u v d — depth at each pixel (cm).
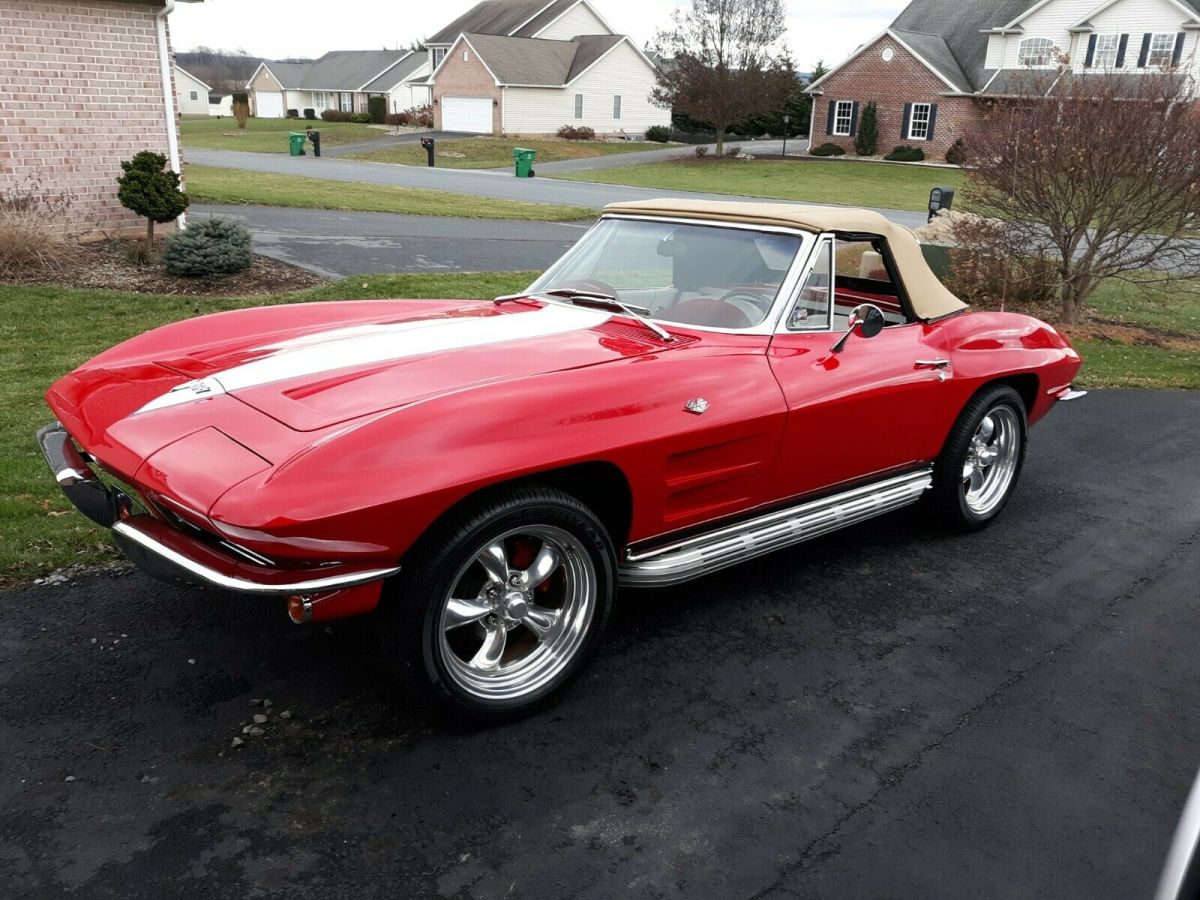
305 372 299
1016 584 414
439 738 286
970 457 455
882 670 337
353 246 1327
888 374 381
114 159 1155
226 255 1025
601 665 332
